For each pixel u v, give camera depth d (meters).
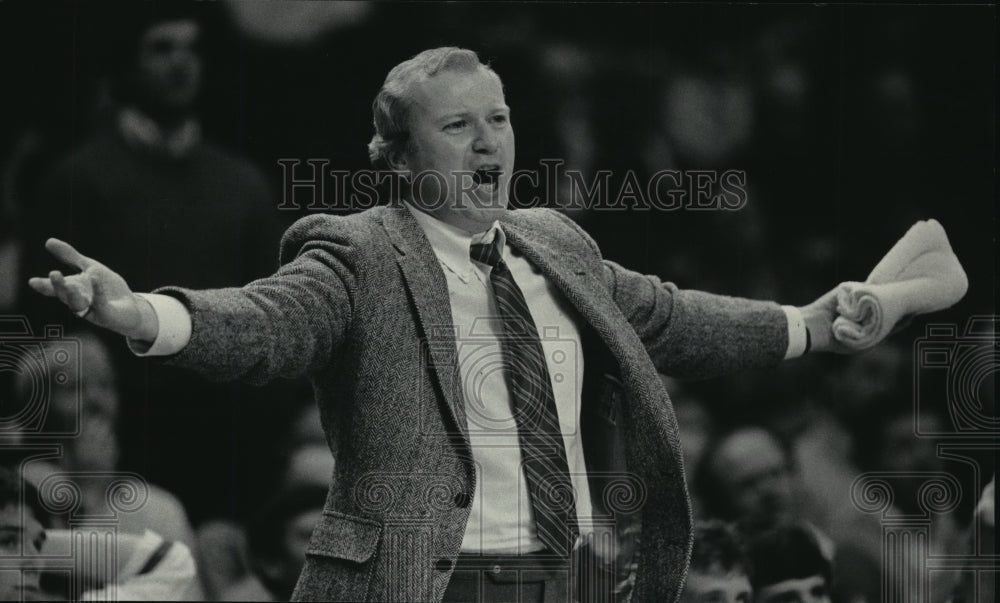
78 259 7.04
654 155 12.34
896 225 12.60
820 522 12.89
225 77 11.80
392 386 7.93
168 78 11.70
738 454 12.91
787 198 12.55
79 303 6.84
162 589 11.67
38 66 11.60
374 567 7.76
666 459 8.38
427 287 8.16
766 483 12.88
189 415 12.05
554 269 8.70
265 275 11.90
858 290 10.27
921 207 12.60
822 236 12.58
